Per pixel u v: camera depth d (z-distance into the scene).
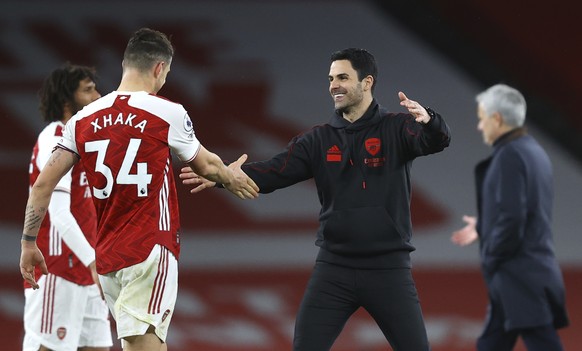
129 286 14.56
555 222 37.75
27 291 18.83
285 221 36.59
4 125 37.78
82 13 39.91
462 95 39.59
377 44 40.19
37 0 40.00
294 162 17.09
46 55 39.12
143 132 14.55
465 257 36.00
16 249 35.81
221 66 39.25
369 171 16.61
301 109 38.75
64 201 18.23
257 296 34.50
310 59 39.66
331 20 40.44
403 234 16.64
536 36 41.03
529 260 20.67
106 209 14.73
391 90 39.62
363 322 32.44
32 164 18.78
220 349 32.09
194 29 39.88
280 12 40.41
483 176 21.48
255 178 16.92
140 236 14.54
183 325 32.94
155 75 15.14
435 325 33.56
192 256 35.75
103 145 14.59
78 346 19.36
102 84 38.75
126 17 39.97
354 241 16.52
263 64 39.41
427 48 40.28
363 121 16.78
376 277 16.53
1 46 39.03
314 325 16.67
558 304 20.88
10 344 32.06
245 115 38.62
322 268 16.88
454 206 37.22
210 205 36.69
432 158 38.03
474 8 40.84
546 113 40.47
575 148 39.88
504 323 21.06
